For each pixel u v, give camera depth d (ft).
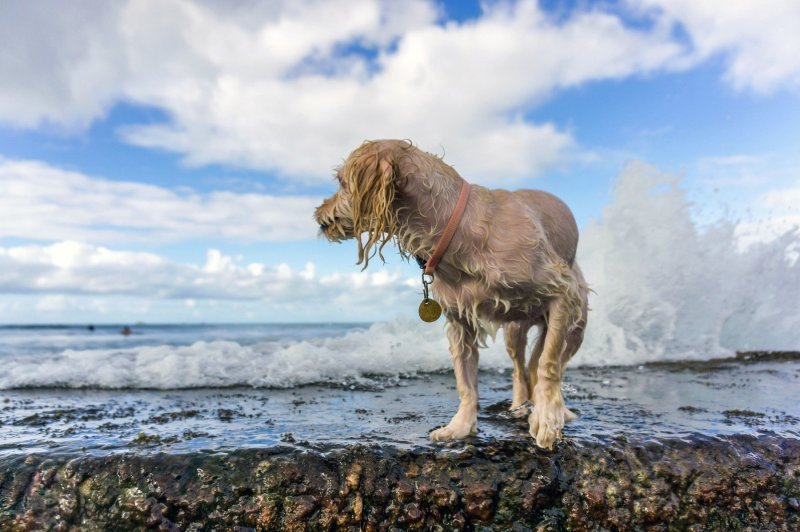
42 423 2.45
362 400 3.03
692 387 3.35
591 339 4.93
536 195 2.55
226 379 3.67
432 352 4.35
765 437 2.06
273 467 1.75
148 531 1.67
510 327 2.67
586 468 1.85
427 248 2.07
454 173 2.11
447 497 1.74
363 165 2.01
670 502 1.80
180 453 1.82
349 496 1.72
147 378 3.67
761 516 1.82
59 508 1.73
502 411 2.65
